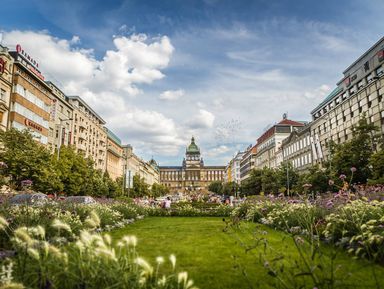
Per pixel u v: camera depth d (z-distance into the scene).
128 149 138.25
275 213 15.10
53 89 62.12
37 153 32.25
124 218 19.77
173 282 4.93
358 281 5.47
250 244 9.72
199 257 8.00
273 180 61.16
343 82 54.34
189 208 28.81
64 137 61.53
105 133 100.38
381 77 43.12
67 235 8.88
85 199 24.66
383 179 24.52
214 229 14.79
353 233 7.98
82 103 79.12
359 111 49.09
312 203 13.07
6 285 3.23
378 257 6.62
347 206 9.05
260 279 5.79
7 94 42.75
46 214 9.93
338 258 7.09
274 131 92.19
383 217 7.02
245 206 21.55
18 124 44.00
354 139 33.62
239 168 164.88
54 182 34.62
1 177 25.53
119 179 89.69
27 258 4.30
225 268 6.75
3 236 7.88
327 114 59.69
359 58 48.81
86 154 81.50
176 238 11.68
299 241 6.03
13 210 9.73
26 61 50.59
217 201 44.12
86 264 3.92
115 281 3.77
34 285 3.77
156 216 27.59
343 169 32.28
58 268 3.91
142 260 3.85
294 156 75.44
